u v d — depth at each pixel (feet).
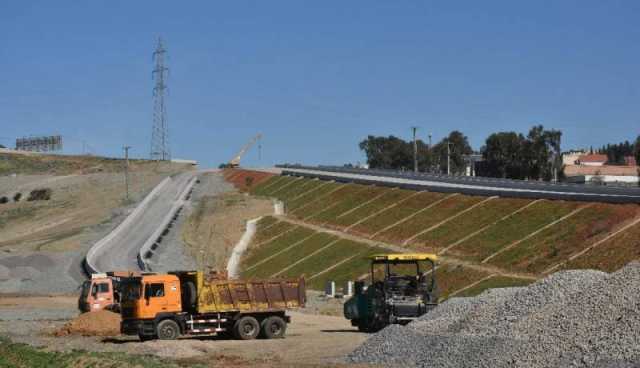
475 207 261.03
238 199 423.23
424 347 86.17
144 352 103.40
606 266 172.24
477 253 217.15
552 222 214.48
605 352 69.00
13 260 303.48
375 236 275.80
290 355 100.73
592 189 248.93
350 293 211.82
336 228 307.37
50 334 138.62
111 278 162.20
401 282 121.39
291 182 454.81
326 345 111.75
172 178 562.66
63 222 431.02
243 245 317.42
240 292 125.59
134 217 403.13
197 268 282.97
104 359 93.45
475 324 86.58
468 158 598.75
